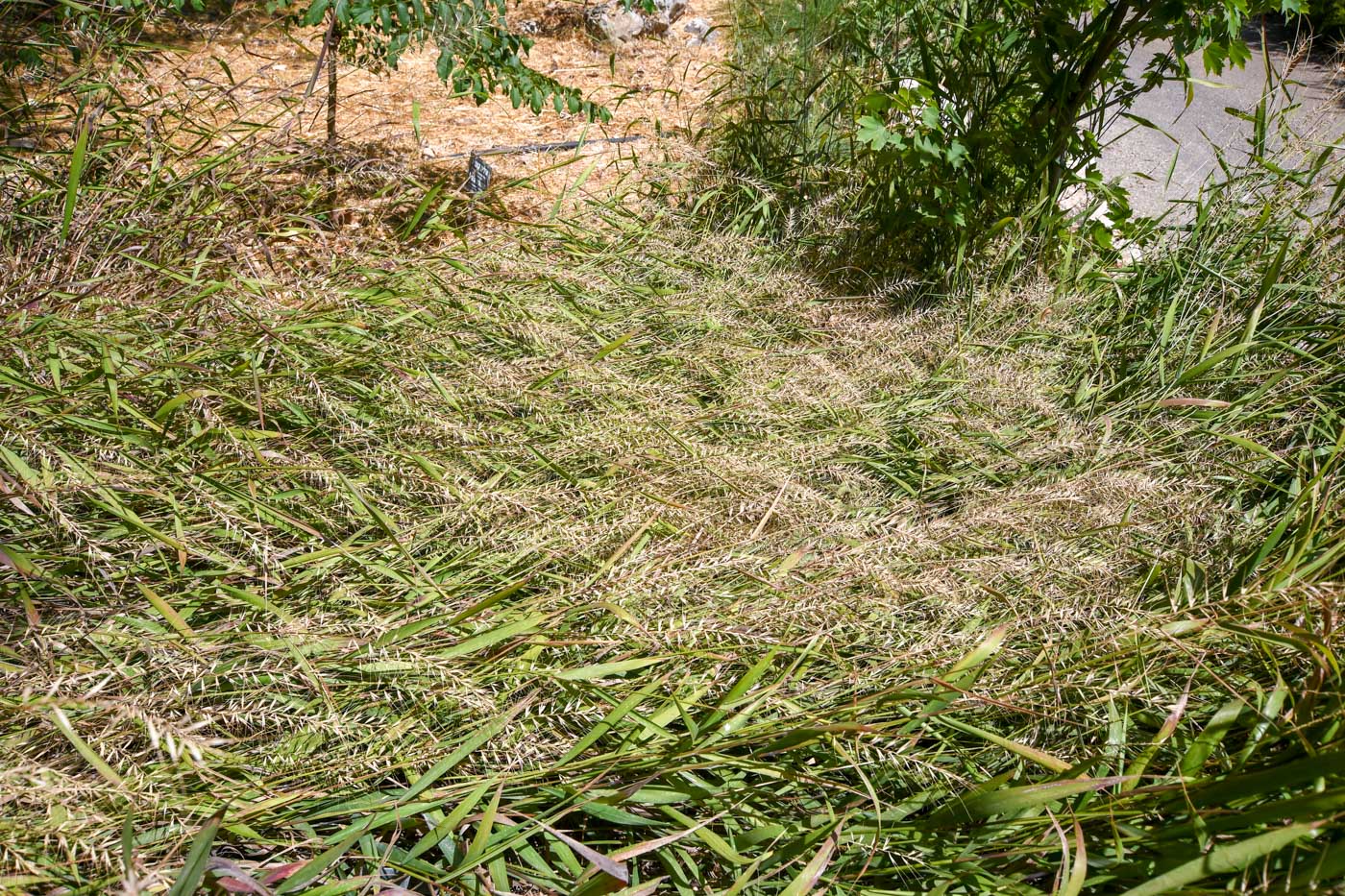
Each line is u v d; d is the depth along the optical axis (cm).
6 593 222
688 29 950
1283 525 259
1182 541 291
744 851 198
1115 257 455
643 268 426
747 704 221
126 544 238
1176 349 381
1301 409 341
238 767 195
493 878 181
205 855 158
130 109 391
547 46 899
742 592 244
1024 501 281
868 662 239
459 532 263
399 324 335
